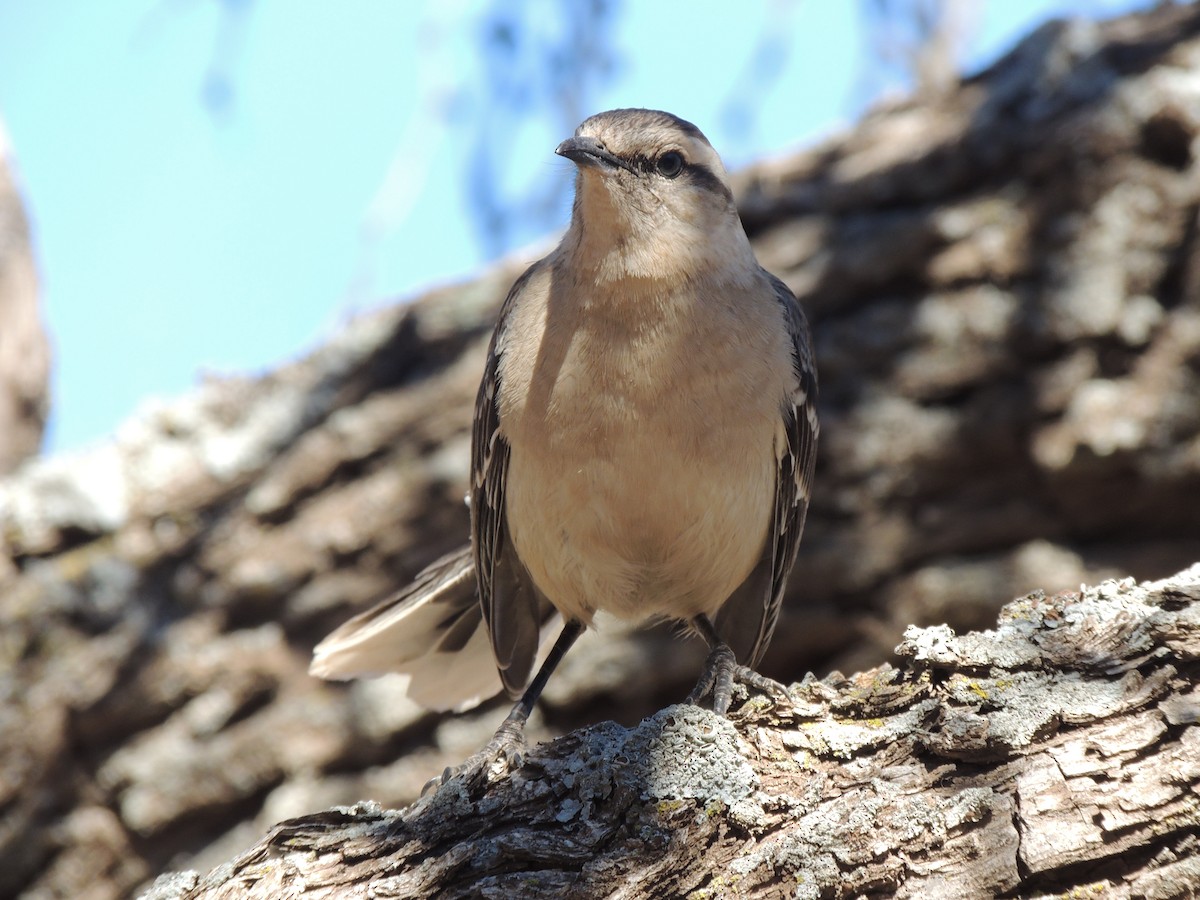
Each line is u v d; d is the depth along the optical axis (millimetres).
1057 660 5270
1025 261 9766
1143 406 9344
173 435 10641
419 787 9750
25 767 9766
